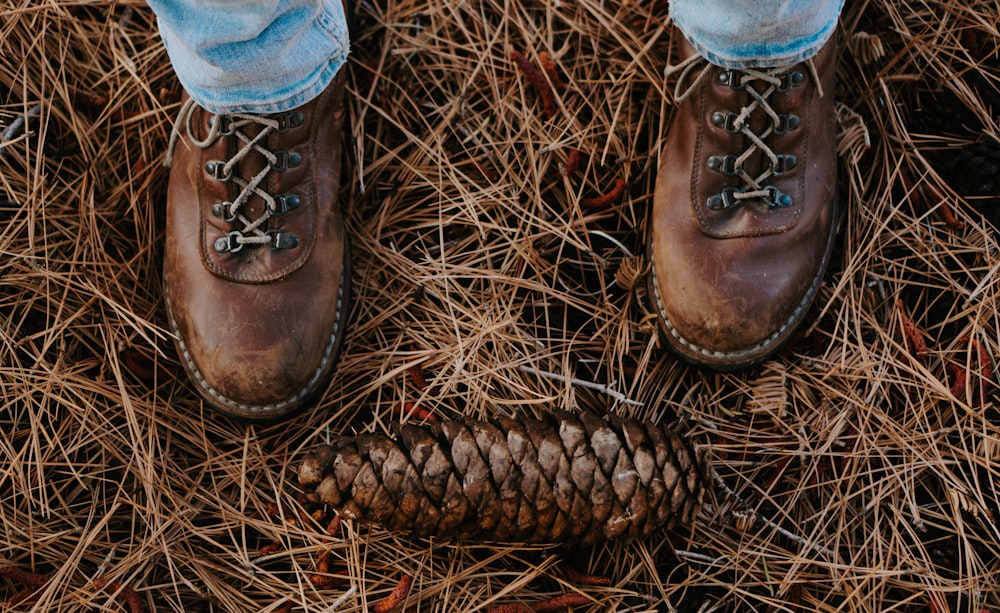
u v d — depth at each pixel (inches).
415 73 41.3
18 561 37.9
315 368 38.5
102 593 37.1
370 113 41.4
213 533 38.3
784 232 38.3
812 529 38.8
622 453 36.5
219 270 38.0
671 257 38.7
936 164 40.6
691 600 38.5
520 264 40.4
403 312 40.3
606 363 40.1
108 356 38.6
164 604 38.3
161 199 40.6
